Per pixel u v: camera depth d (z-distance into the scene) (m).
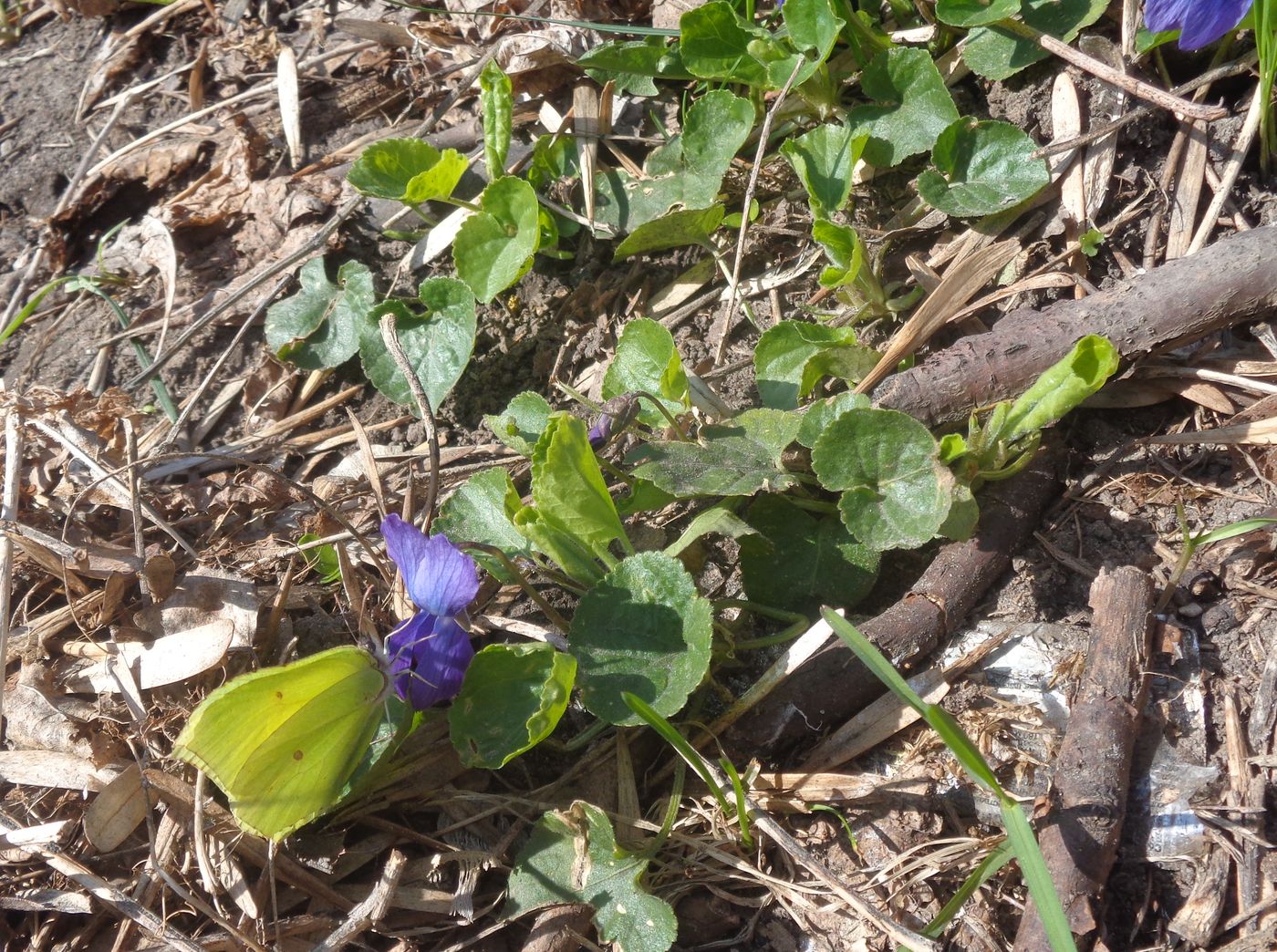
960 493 0.30
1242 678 0.30
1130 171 0.34
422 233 0.37
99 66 0.42
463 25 0.40
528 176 0.37
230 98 0.41
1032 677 0.31
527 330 0.36
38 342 0.38
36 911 0.30
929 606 0.31
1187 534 0.30
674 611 0.31
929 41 0.36
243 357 0.37
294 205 0.38
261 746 0.29
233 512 0.35
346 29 0.40
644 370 0.33
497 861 0.30
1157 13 0.30
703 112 0.36
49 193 0.41
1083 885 0.28
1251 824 0.29
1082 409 0.33
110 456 0.35
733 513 0.32
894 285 0.35
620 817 0.30
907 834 0.30
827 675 0.31
